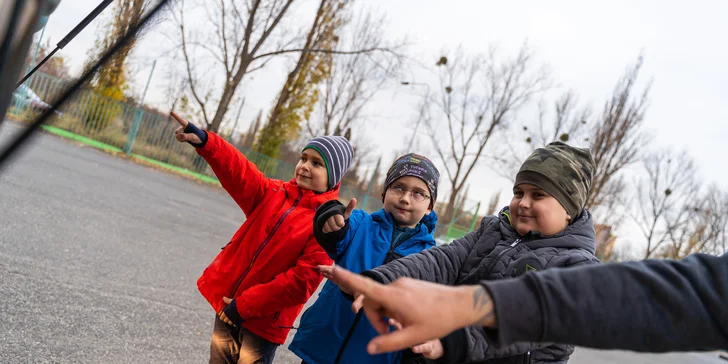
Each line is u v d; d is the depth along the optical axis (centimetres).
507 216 218
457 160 3175
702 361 1491
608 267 82
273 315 259
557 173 190
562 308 76
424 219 273
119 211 756
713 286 78
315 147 279
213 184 1859
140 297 431
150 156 1788
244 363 256
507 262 192
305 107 2291
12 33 64
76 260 465
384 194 275
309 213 271
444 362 135
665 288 77
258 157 2212
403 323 74
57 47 87
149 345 344
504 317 76
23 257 425
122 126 1703
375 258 245
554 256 184
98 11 81
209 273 278
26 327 306
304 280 248
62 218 594
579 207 195
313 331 240
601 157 2573
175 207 1011
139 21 78
